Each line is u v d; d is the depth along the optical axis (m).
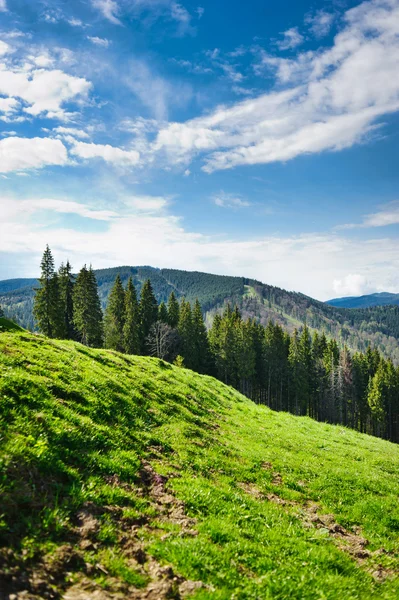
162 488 11.10
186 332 91.56
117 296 86.81
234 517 10.53
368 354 127.31
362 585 8.36
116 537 7.58
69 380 15.95
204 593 6.48
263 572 7.87
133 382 22.62
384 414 97.31
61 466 9.11
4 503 6.83
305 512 13.26
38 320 66.56
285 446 23.34
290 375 99.62
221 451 17.64
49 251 66.56
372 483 18.19
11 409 10.53
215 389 38.75
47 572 5.87
